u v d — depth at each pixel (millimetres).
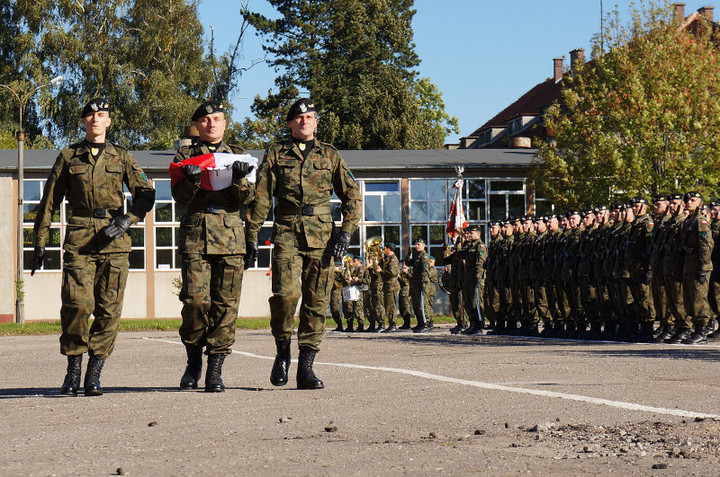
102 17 55906
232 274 8250
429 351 13281
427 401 7188
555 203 34344
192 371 8531
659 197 16172
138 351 14781
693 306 15141
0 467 4879
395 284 25688
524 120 64688
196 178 7918
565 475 4500
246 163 8016
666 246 15656
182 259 8242
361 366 10438
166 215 35656
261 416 6590
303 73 61281
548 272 19625
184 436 5797
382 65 61781
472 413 6520
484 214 36938
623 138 32594
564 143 34281
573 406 6797
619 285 17078
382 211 36625
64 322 8164
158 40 55719
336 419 6367
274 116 61625
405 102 60750
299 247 8391
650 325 16438
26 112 54500
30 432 6074
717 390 7754
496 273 21438
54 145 55250
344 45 61719
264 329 25219
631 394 7500
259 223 8430
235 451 5246
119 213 8352
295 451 5207
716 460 4824
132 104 54531
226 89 59906
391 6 64062
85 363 12219
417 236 36688
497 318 21578
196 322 8234
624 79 32688
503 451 5113
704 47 33469
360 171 36312
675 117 31422
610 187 33188
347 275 26016
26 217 34656
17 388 9062
